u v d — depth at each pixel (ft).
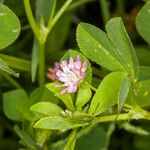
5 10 0.53
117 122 0.67
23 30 0.77
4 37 0.54
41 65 0.64
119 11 0.79
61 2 0.70
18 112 0.60
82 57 0.51
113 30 0.51
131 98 0.53
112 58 0.51
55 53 0.72
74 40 0.78
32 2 0.75
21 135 0.59
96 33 0.51
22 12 0.73
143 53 0.70
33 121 0.58
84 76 0.49
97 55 0.51
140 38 0.77
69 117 0.49
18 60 0.67
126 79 0.49
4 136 0.74
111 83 0.49
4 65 0.52
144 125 0.70
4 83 0.72
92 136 0.65
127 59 0.51
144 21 0.61
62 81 0.50
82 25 0.51
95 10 0.83
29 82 0.73
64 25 0.74
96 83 0.62
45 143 0.61
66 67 0.50
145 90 0.56
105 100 0.49
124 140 0.73
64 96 0.50
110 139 0.73
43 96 0.55
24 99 0.60
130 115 0.52
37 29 0.60
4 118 0.72
